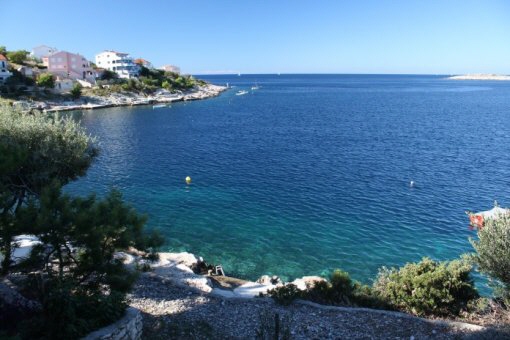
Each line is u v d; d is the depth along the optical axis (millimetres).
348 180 46375
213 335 14133
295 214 36125
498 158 56281
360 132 82938
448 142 69812
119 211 12836
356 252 29219
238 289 20984
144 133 80375
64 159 18281
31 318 11617
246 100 167625
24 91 113000
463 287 17359
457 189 42562
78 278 13500
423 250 29375
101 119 100125
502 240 14789
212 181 46281
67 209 11742
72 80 136375
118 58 175000
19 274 15695
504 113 115625
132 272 14016
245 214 36188
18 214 11547
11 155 12867
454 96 195250
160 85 166375
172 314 15656
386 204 38312
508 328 14203
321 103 155375
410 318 16047
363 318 16109
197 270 23875
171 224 33938
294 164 54406
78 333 10828
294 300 17828
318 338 14352
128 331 12031
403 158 57406
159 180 46625
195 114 114562
